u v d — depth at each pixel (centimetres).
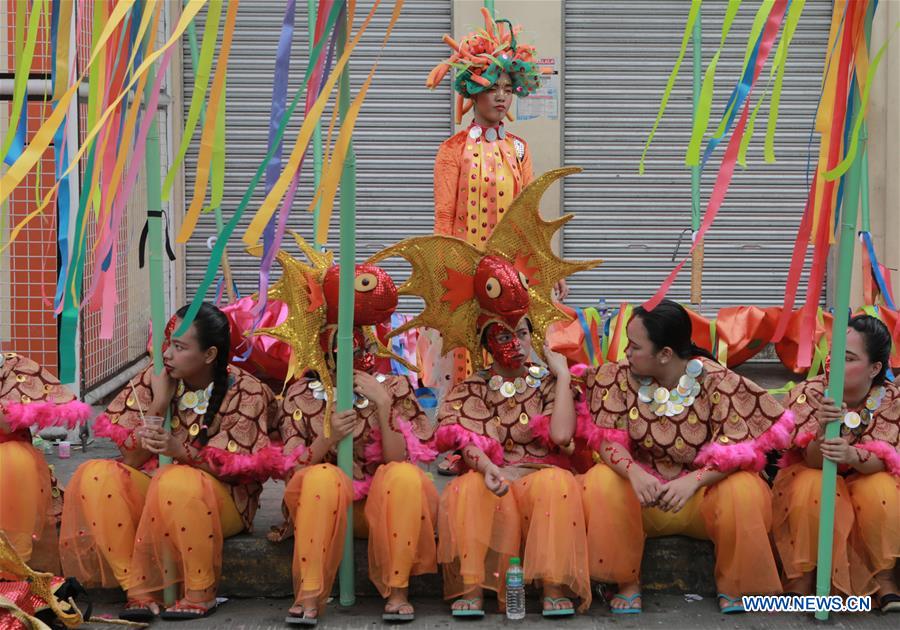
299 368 399
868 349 390
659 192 842
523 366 416
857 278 785
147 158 394
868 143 785
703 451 395
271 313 642
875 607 406
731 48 832
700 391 401
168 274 802
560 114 823
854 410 402
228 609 408
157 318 399
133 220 734
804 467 408
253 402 406
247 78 826
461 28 813
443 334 417
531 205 406
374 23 827
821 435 390
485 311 408
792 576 402
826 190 377
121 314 724
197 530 393
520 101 820
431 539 398
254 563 419
